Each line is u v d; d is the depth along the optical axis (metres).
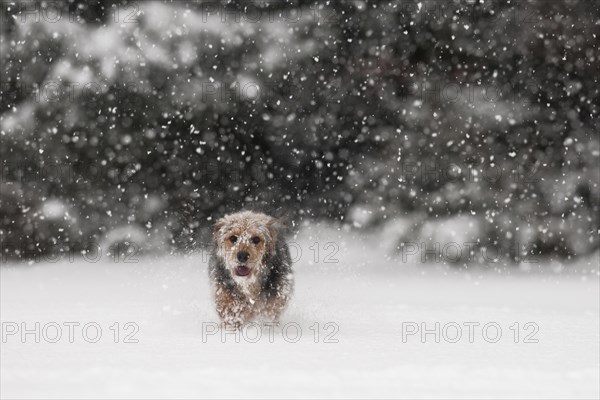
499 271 15.67
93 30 16.88
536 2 16.25
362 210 17.50
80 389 5.23
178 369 5.79
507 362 6.24
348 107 17.06
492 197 16.61
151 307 9.84
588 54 16.33
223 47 16.75
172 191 17.62
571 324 8.52
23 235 17.42
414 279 14.26
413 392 5.21
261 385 5.33
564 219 16.62
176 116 17.02
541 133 16.50
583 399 5.07
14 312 9.33
